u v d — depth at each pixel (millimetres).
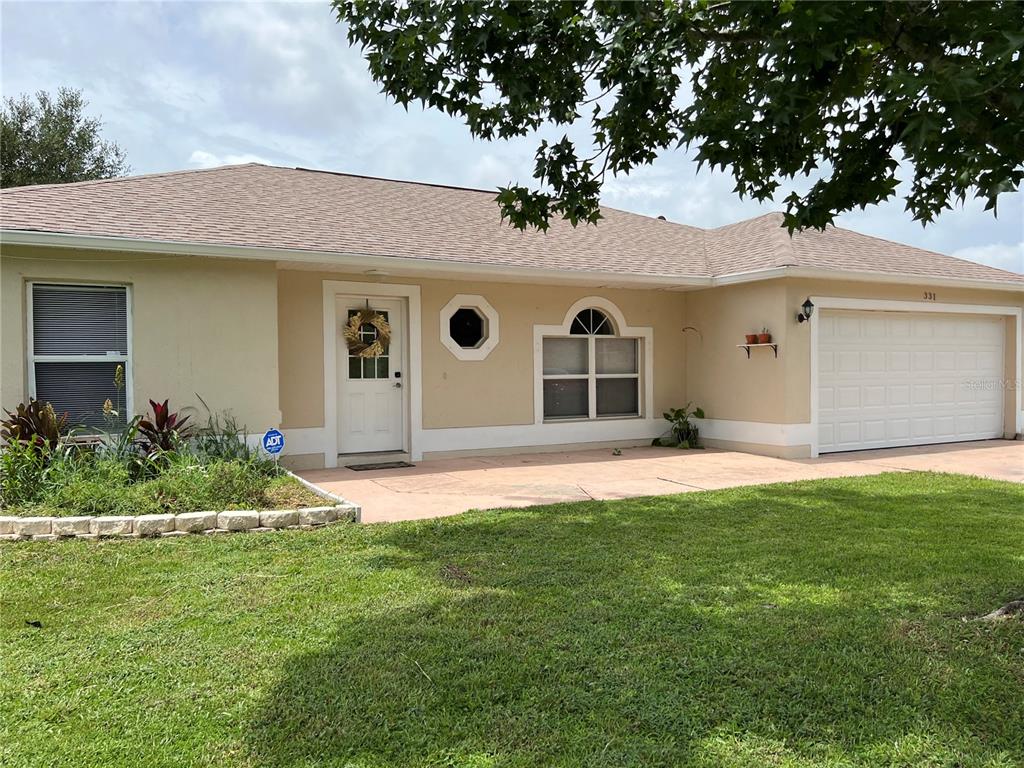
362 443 10320
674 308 12703
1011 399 13195
